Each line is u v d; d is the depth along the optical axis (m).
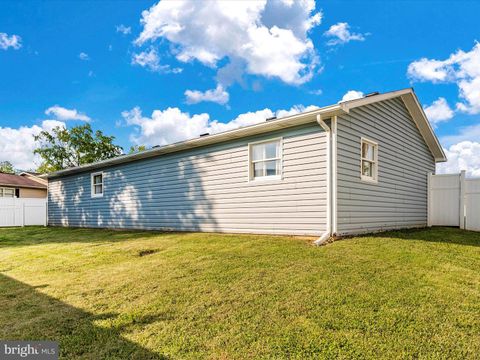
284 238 7.21
